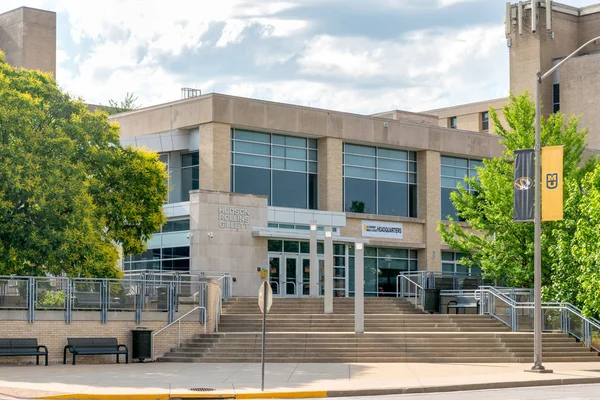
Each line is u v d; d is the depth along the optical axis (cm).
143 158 4144
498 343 3475
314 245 4600
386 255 5425
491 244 4194
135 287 3406
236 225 4700
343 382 2594
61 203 3381
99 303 3319
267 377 2719
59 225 3428
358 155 5347
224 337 3441
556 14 7525
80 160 3825
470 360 3350
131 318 3381
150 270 4506
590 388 2564
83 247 3481
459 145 5712
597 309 3306
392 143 5400
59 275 3497
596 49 7550
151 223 4128
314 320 3778
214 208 4638
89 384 2470
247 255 4731
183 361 3319
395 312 4344
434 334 3472
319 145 5194
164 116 5003
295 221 4962
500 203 4097
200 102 4803
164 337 3428
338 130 5175
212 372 2847
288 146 5084
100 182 3931
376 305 4375
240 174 4878
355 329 3481
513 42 7562
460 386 2531
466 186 5803
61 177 3453
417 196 5594
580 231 3338
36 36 7238
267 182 4981
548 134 4197
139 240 4147
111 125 4066
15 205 3388
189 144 4925
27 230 3350
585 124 7238
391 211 5481
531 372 2936
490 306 3947
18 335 3131
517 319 3794
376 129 5338
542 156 2991
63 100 3775
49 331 3195
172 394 2278
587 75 7250
